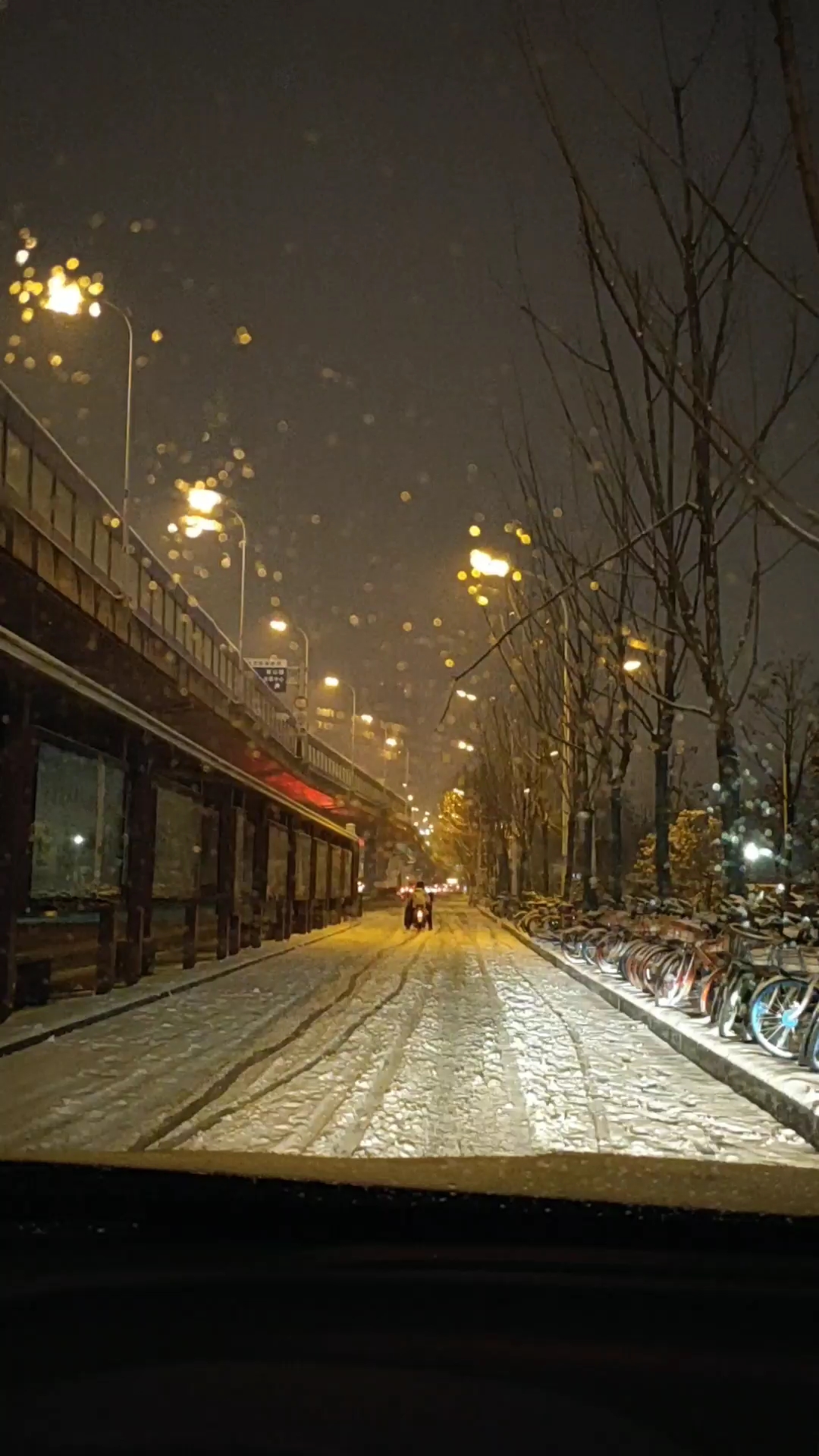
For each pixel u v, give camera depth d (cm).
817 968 1246
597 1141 859
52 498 1966
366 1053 1298
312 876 4041
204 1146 838
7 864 1355
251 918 2972
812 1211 478
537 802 4347
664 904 2000
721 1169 554
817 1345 400
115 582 2308
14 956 1374
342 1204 490
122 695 2959
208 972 2191
